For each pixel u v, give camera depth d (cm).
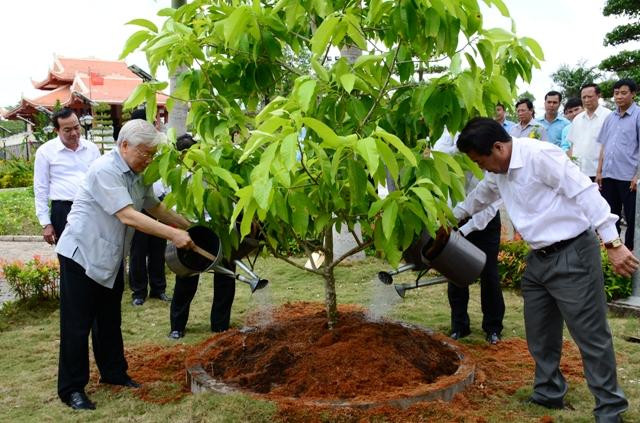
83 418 363
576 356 471
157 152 385
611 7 1925
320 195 338
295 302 646
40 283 657
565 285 346
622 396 342
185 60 372
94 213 381
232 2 383
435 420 327
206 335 546
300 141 315
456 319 527
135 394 399
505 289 709
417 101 346
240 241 390
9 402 397
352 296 673
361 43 316
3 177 2405
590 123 892
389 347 389
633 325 556
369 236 412
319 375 366
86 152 618
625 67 1973
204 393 363
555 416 357
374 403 331
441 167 344
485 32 328
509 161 350
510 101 351
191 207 373
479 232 500
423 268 414
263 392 369
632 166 801
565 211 343
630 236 812
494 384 403
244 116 386
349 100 349
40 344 526
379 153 283
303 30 397
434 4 307
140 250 655
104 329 413
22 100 3192
